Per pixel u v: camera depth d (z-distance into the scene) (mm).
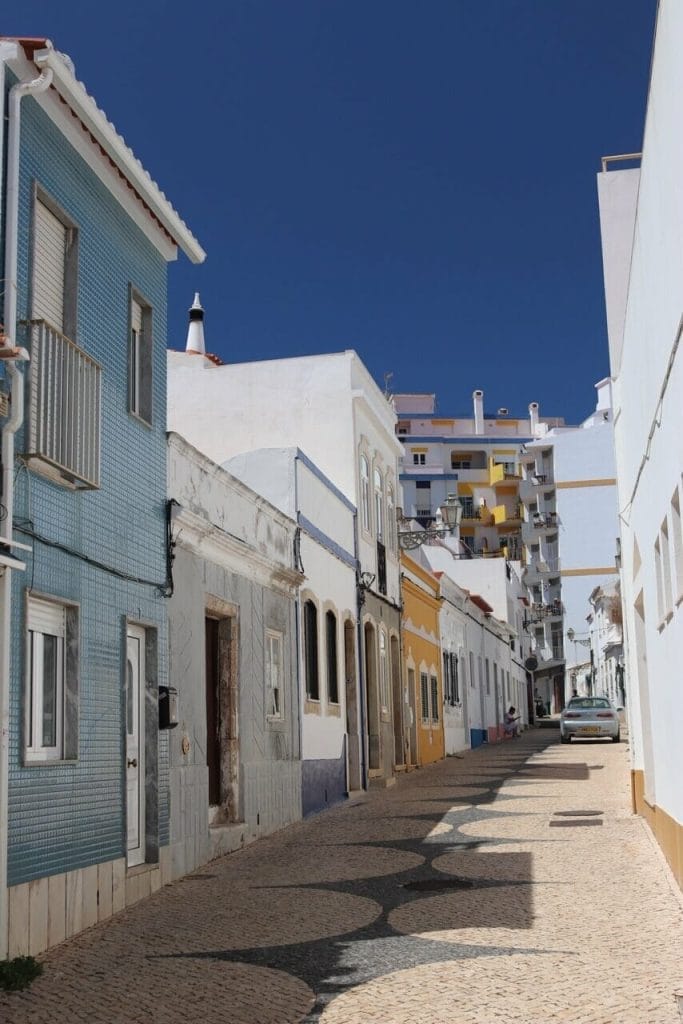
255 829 14984
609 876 10883
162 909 10094
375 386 25703
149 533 11633
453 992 6832
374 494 25234
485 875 11266
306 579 18391
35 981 7457
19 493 8539
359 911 9625
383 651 25391
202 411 23547
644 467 11578
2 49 8570
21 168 9008
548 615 74688
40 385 8789
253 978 7352
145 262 12047
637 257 11062
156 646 11602
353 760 21609
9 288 8438
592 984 6914
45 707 9109
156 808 11273
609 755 29031
